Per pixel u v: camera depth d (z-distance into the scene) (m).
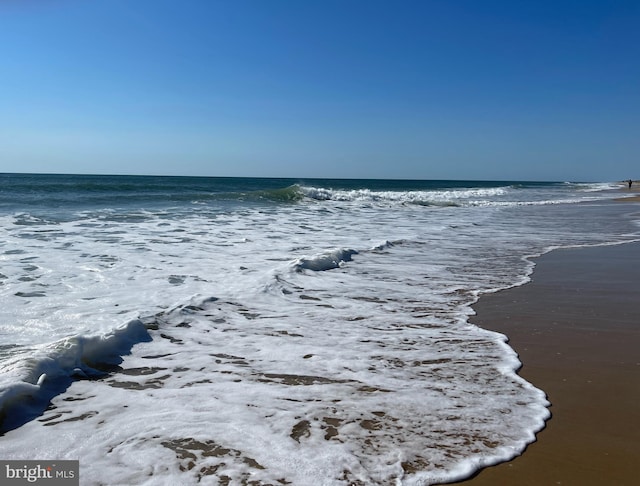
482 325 5.41
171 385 3.76
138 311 5.39
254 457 2.81
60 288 6.26
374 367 4.18
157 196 23.23
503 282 7.54
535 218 19.53
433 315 5.75
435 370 4.13
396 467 2.73
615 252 10.62
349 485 2.57
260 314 5.62
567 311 5.98
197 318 5.37
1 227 11.36
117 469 2.67
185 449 2.88
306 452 2.86
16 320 5.01
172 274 7.25
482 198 35.97
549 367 4.23
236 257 8.73
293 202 24.20
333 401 3.53
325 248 10.05
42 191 24.05
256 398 3.56
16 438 2.96
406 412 3.38
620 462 2.83
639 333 5.17
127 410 3.34
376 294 6.67
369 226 14.91
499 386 3.82
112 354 4.30
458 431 3.13
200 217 15.23
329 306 6.03
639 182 97.38
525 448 2.95
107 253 8.62
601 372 4.13
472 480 2.64
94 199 20.72
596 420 3.31
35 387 3.43
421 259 9.38
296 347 4.63
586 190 60.38
